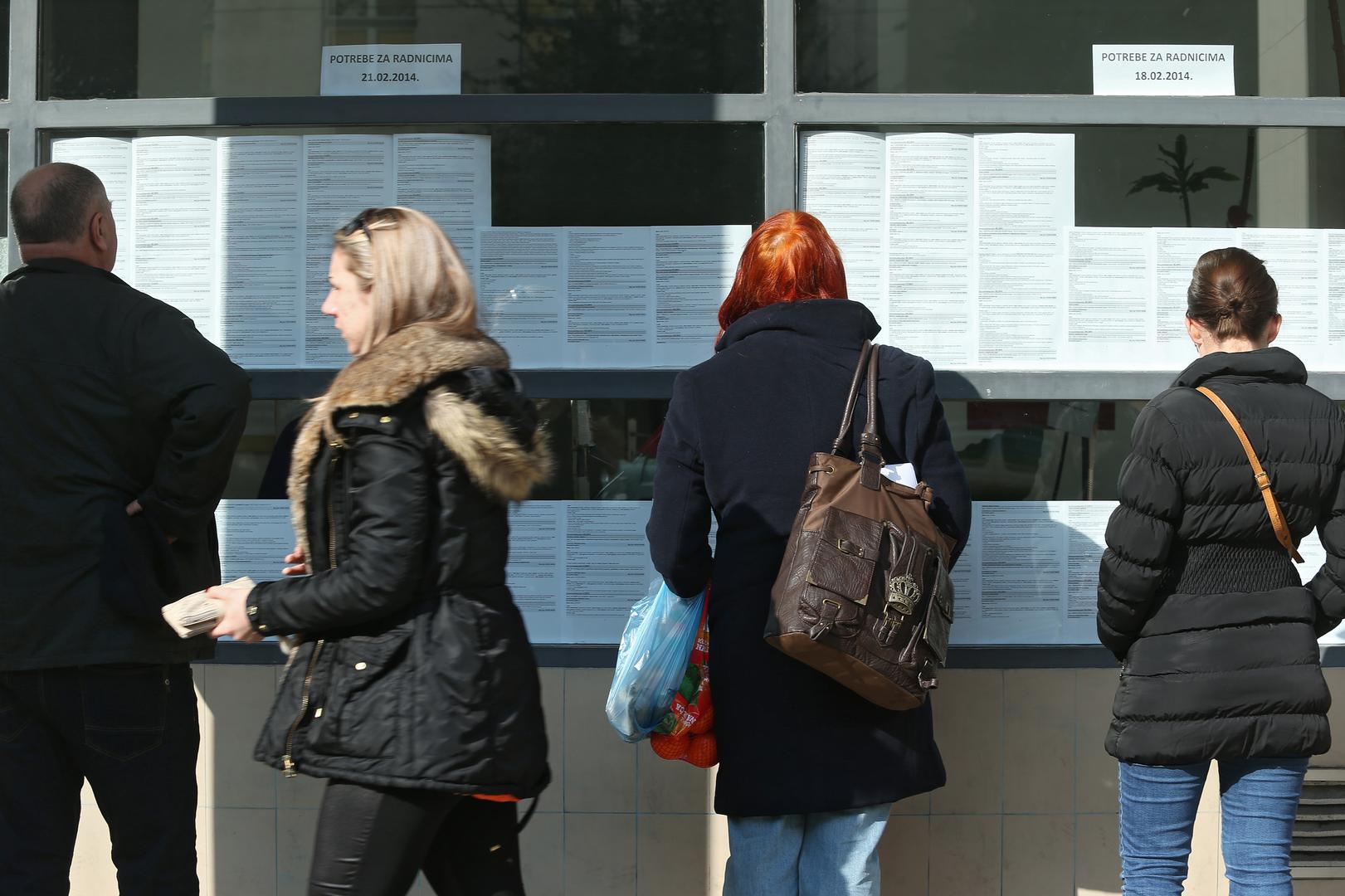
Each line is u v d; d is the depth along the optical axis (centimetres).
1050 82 708
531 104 696
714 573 541
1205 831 696
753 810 514
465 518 443
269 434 707
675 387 547
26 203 561
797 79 704
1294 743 538
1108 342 706
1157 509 532
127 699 549
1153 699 543
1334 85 712
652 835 695
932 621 501
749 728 518
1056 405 704
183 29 711
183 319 557
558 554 700
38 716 557
